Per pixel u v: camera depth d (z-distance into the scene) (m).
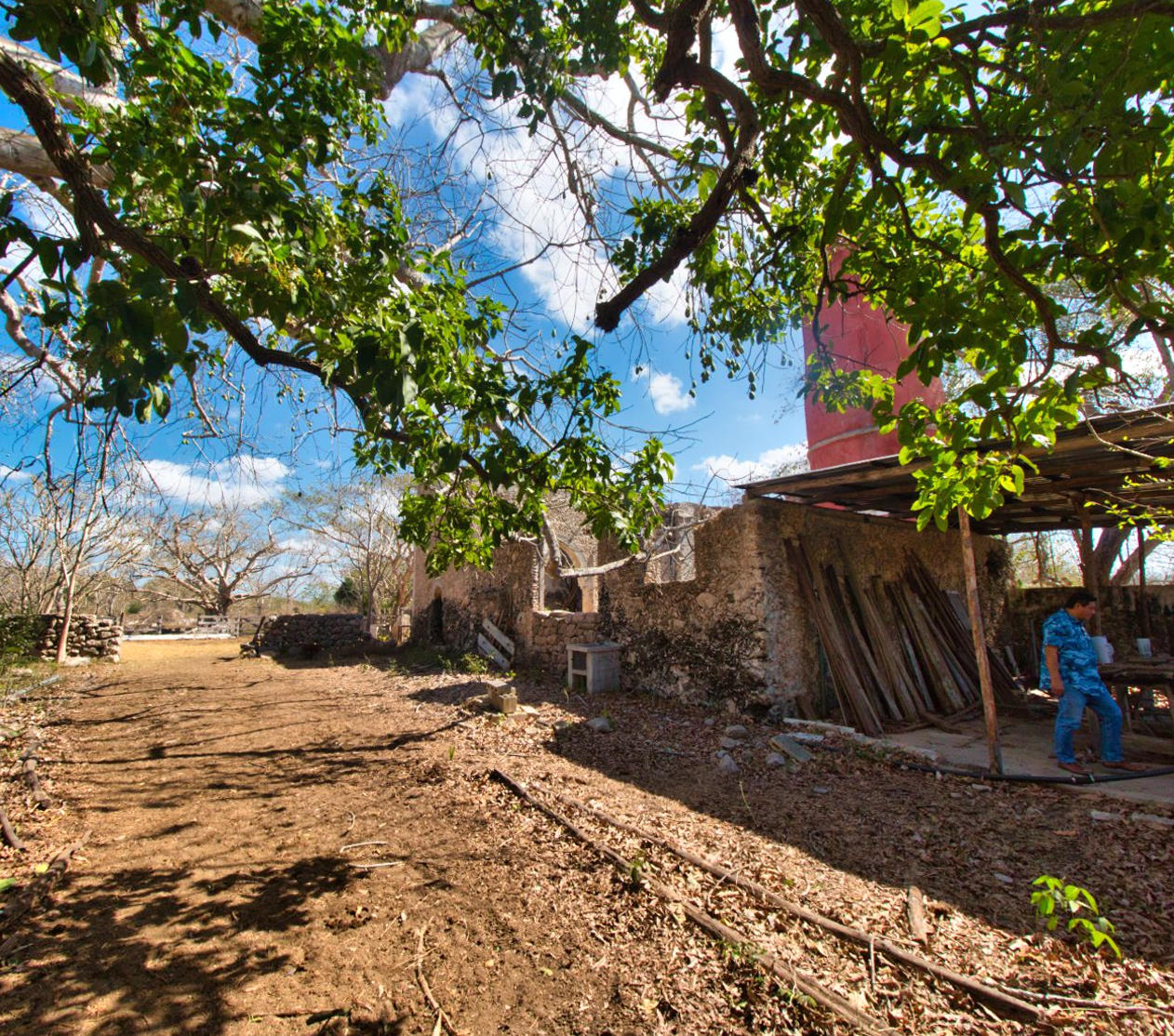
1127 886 3.51
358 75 2.69
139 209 2.68
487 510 4.45
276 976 2.82
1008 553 11.38
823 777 5.54
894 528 9.27
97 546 14.91
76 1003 2.63
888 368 7.16
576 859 3.89
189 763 6.39
